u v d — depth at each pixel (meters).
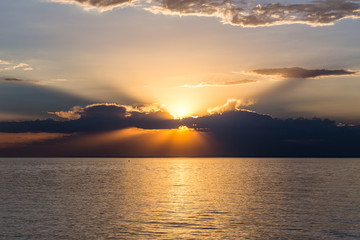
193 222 40.69
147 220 41.75
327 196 65.38
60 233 35.56
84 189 78.75
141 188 81.06
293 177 124.75
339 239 33.53
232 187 83.94
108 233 35.56
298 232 36.19
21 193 70.31
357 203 55.84
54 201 57.91
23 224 39.41
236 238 33.97
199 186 86.62
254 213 46.47
